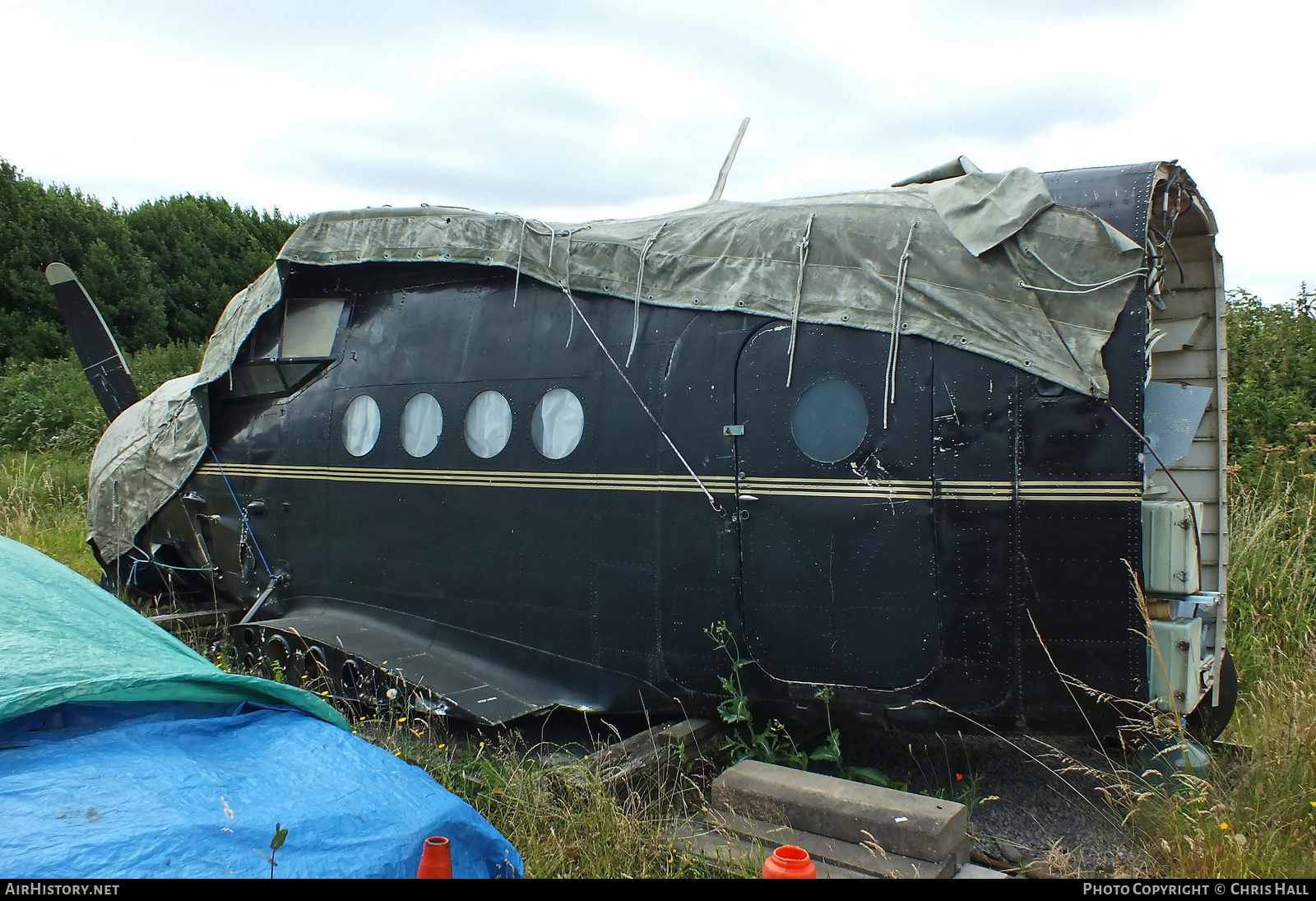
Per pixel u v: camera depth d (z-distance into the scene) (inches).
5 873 94.6
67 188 1104.8
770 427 166.1
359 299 237.3
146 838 102.5
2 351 910.4
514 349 202.4
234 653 245.8
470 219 209.0
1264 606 227.9
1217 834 134.2
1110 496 143.6
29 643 138.9
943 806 134.4
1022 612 148.3
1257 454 292.8
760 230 173.9
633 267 185.0
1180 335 184.2
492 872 125.0
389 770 132.3
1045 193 152.3
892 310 157.9
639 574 179.9
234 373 262.5
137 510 301.1
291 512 247.9
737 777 151.3
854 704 159.8
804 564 162.1
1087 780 168.7
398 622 220.2
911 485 154.2
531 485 195.9
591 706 186.9
